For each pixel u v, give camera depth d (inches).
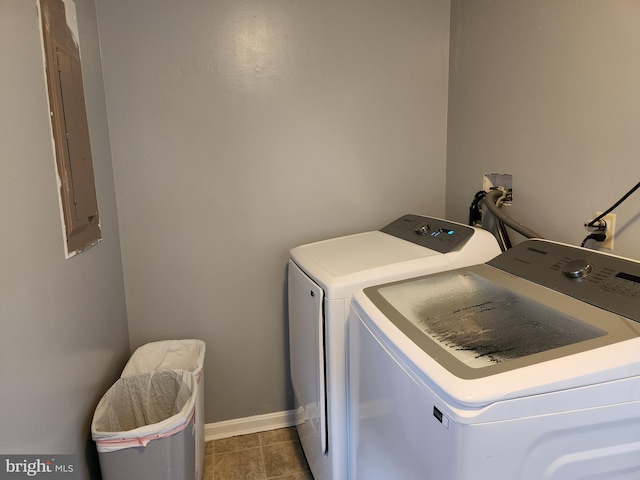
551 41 57.2
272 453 81.1
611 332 35.7
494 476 31.4
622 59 47.3
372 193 86.0
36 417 40.4
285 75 78.4
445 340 38.2
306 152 81.6
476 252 61.0
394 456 40.5
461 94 80.7
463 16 78.4
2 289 34.9
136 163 75.3
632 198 47.5
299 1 77.0
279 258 83.9
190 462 58.6
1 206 35.5
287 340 86.8
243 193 80.3
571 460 32.8
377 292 50.3
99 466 58.8
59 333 46.9
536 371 31.5
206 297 82.1
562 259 49.3
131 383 64.8
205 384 85.0
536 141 61.4
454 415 30.5
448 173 87.7
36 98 43.6
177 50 73.9
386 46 81.7
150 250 78.4
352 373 52.2
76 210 53.5
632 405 32.6
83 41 62.1
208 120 76.9
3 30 37.3
